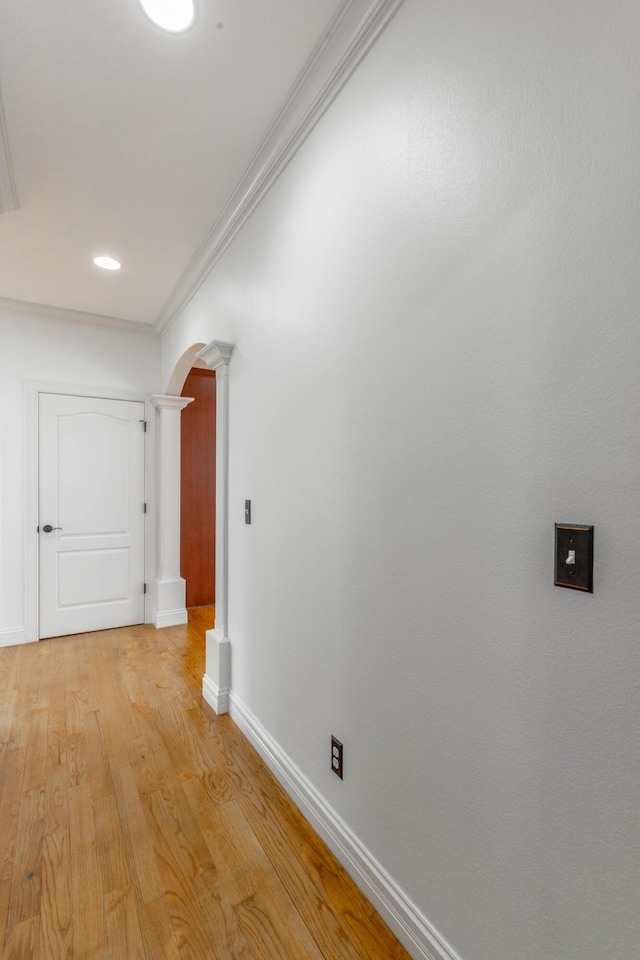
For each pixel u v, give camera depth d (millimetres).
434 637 1080
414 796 1141
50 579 3498
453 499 1029
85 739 2119
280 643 1833
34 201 2154
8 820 1606
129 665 2990
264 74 1479
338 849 1434
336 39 1332
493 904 938
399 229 1186
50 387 3482
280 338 1815
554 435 829
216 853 1472
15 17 1280
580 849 788
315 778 1582
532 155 859
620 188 732
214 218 2297
